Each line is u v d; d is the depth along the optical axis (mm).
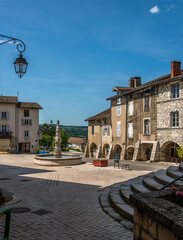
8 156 30562
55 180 12859
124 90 32594
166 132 25250
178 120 24156
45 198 8945
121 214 6820
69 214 7070
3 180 12805
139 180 10430
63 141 72312
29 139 43562
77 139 96500
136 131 29859
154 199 4613
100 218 6715
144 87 27766
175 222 3449
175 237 3512
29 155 33562
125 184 10383
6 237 3498
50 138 74875
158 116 26359
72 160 20688
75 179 13156
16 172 16047
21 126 43281
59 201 8539
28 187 10953
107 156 36781
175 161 24922
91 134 42594
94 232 5684
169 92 24906
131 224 6109
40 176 14281
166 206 4156
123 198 7965
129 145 31094
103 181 12492
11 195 8594
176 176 8477
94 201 8586
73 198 8977
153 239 4105
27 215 6883
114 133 34750
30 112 43875
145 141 28156
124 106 32406
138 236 4621
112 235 5496
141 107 29062
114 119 34812
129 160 29938
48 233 5602
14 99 43188
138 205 4578
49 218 6672
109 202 8258
